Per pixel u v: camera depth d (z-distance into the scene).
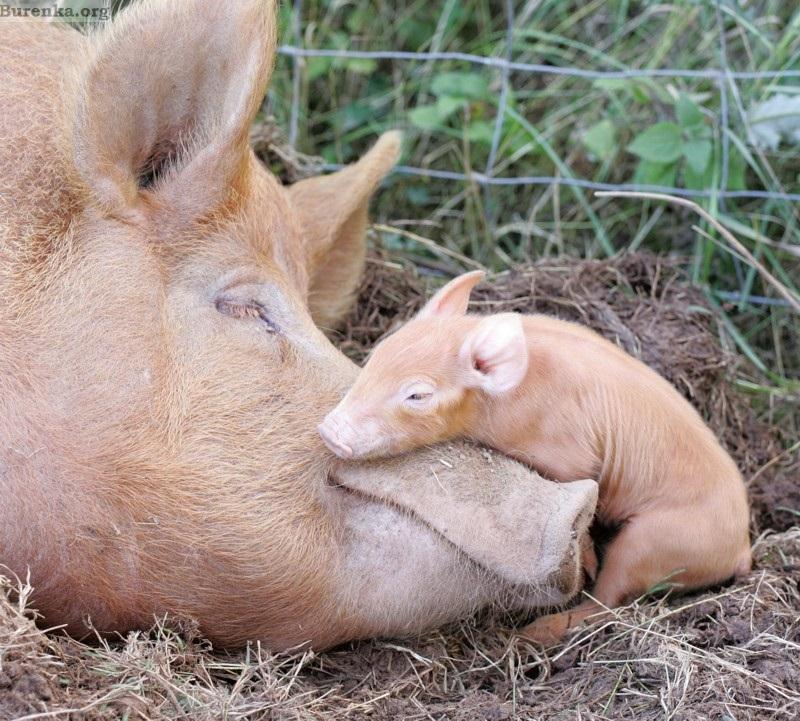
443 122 1.77
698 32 1.73
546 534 1.18
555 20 1.83
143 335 1.18
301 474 1.20
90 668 1.12
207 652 1.18
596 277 1.53
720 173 1.61
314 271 1.42
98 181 1.19
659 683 1.19
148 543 1.15
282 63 1.80
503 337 1.19
